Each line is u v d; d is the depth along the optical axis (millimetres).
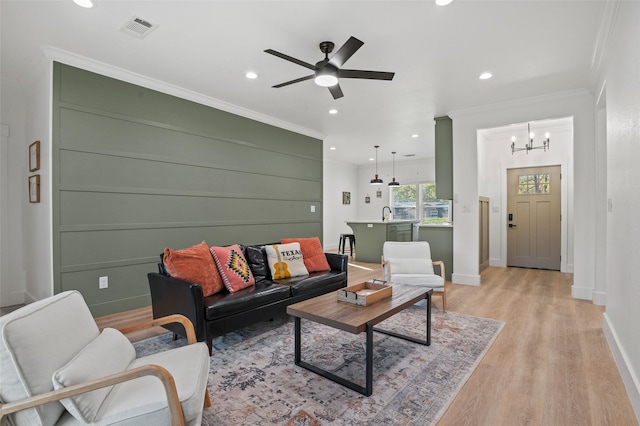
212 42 2900
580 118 4039
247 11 2447
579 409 1809
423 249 4012
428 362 2359
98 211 3348
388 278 3660
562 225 6016
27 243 3787
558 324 3145
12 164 3812
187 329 1800
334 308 2244
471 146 4840
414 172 9547
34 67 3295
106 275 3406
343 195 10078
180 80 3734
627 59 2002
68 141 3148
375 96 4246
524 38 2805
